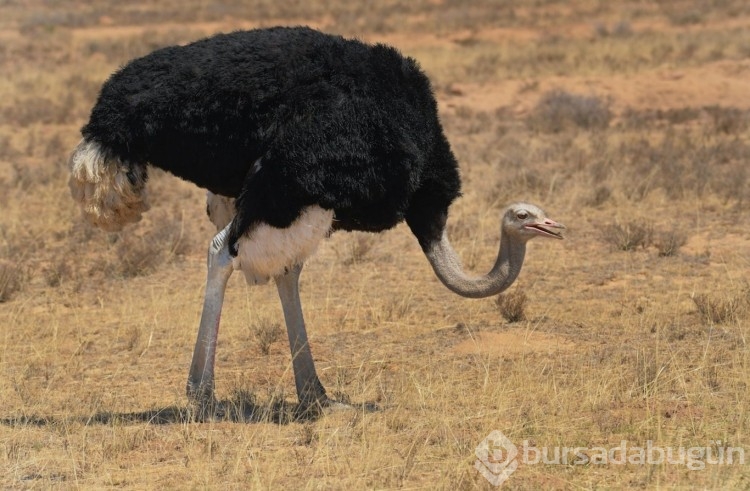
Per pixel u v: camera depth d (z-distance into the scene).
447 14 144.62
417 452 22.25
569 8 148.62
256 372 29.52
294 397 27.39
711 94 83.75
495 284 25.03
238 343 32.62
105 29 142.75
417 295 37.34
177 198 54.91
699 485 20.09
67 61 110.88
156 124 24.41
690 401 24.64
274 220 23.92
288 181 23.80
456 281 25.48
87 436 24.27
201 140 24.44
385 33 131.88
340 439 23.36
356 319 34.28
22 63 108.69
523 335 31.34
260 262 24.09
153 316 35.47
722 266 39.50
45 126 78.44
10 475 21.88
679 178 52.66
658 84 86.56
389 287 38.53
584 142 67.62
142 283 40.31
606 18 136.50
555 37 117.25
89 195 24.91
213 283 24.36
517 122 77.75
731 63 93.00
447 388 26.31
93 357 31.67
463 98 86.62
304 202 23.97
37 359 31.23
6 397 27.73
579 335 31.42
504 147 65.81
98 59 112.31
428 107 25.44
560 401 24.73
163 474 21.83
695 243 43.41
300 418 25.31
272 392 27.08
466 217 48.81
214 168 24.77
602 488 20.12
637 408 24.25
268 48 24.42
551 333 31.72
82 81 95.25
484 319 33.91
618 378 26.14
